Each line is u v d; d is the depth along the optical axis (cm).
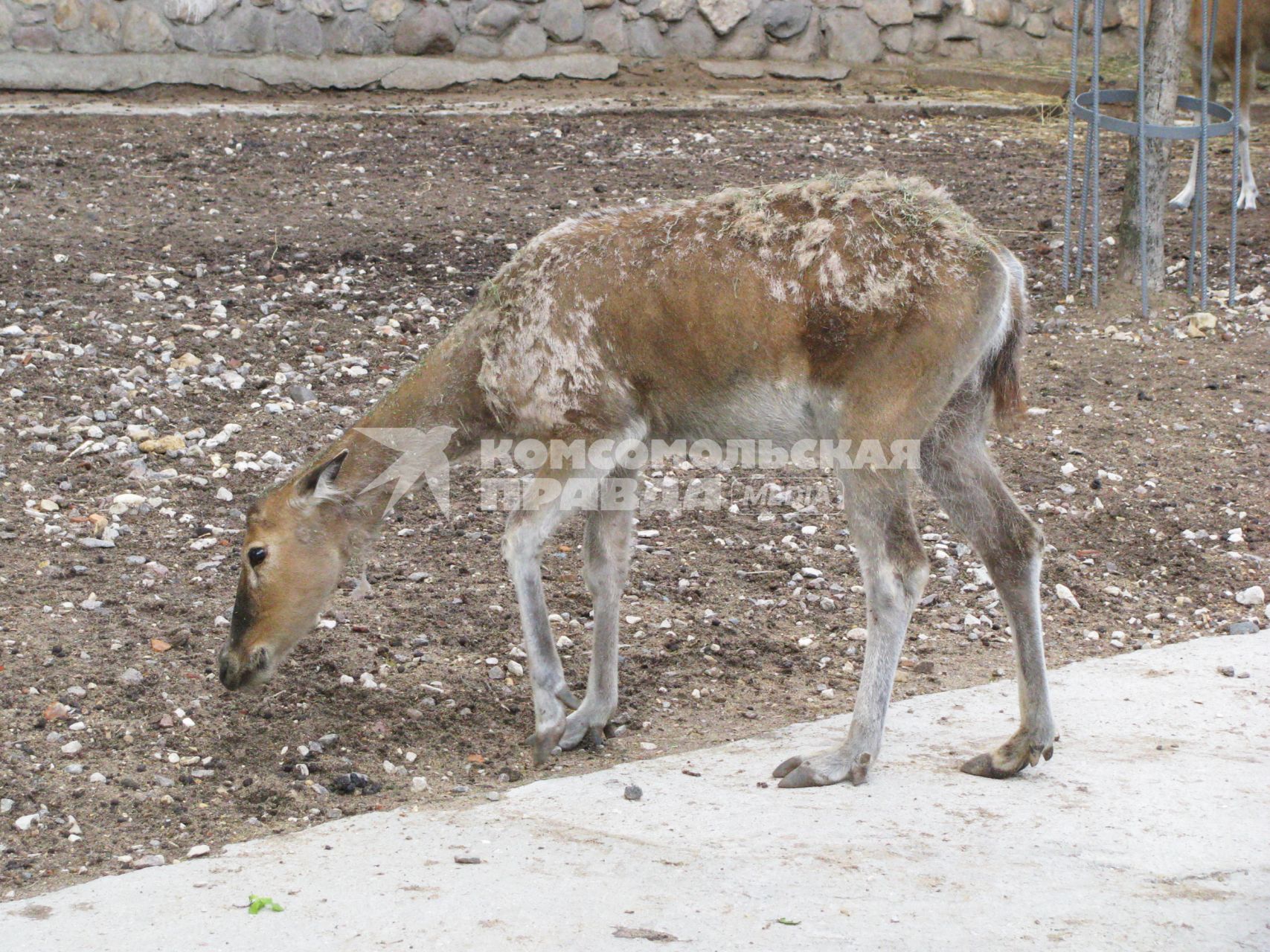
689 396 876
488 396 915
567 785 877
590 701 971
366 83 2880
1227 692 1007
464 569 1229
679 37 3045
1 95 2698
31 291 1752
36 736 932
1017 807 830
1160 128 1794
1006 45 3183
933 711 993
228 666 913
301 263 1916
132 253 1920
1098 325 1814
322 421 1468
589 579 960
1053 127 2786
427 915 702
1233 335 1766
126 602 1120
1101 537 1309
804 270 837
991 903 712
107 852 816
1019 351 885
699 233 865
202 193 2227
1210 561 1264
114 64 2752
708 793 860
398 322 1717
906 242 836
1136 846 779
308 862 771
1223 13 2164
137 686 1000
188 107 2698
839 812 824
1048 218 2183
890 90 3045
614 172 2392
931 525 1331
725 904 711
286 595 912
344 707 1003
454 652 1091
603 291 871
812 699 1040
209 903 723
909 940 675
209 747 941
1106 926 690
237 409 1494
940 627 1162
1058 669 1061
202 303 1761
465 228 2081
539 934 680
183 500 1305
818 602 1197
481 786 907
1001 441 1499
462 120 2736
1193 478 1415
